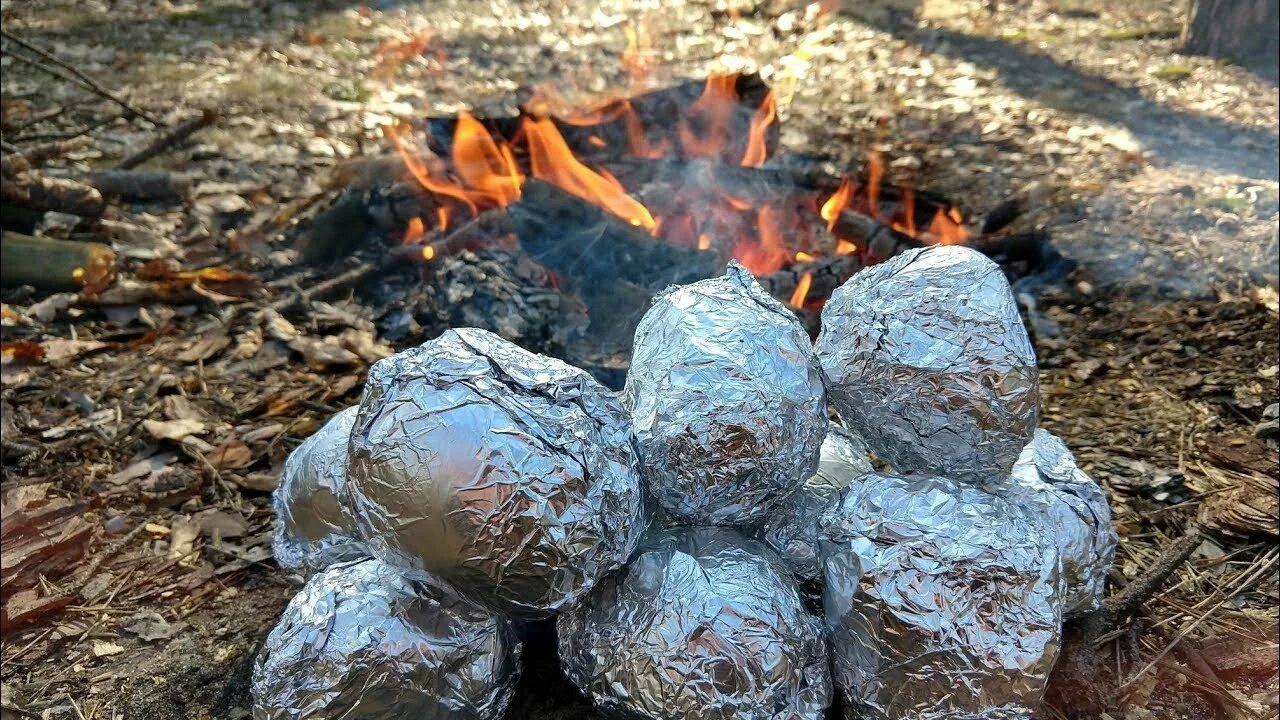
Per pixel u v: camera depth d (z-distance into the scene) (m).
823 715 0.33
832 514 0.33
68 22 1.42
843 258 0.67
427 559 0.29
